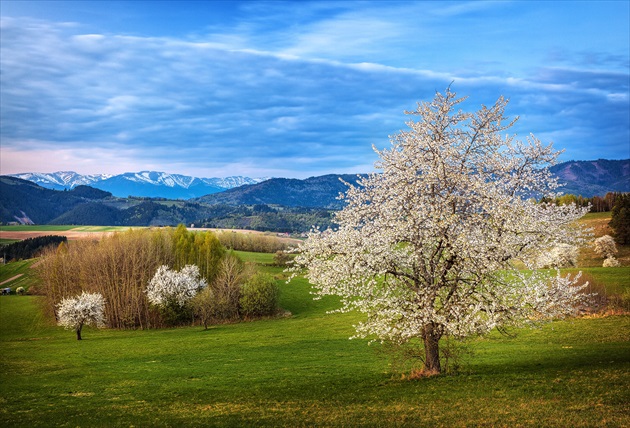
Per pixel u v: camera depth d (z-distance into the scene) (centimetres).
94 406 2816
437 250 2481
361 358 4244
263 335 6525
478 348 3941
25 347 6412
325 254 2522
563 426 1697
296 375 3494
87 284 9575
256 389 2998
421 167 2517
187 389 3206
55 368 4544
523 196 2559
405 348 2697
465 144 2569
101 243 10712
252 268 10206
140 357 5262
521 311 2430
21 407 2856
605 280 6247
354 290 2528
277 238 15650
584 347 3600
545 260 2484
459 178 2438
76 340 7281
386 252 2373
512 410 1934
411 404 2173
